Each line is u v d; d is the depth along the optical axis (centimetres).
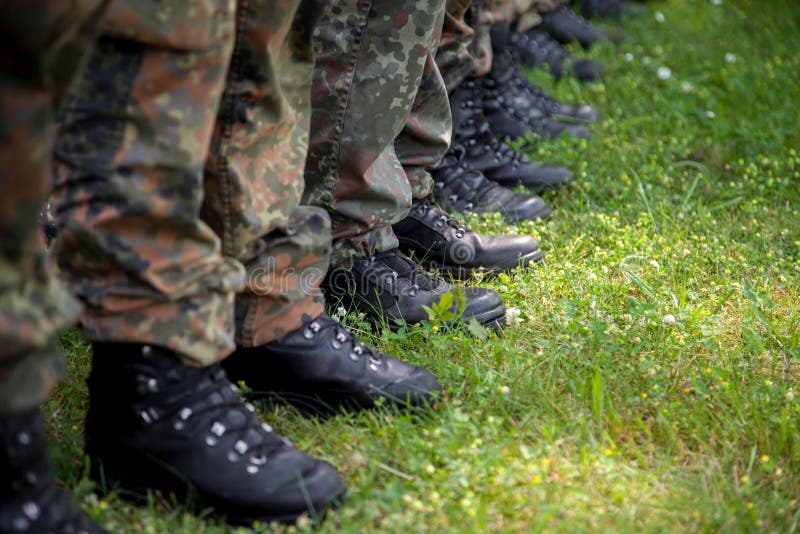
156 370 352
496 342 525
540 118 893
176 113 321
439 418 441
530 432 433
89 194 322
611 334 529
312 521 362
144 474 367
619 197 749
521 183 765
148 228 329
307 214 423
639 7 1395
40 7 238
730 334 554
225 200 372
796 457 424
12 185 252
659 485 405
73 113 320
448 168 702
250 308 416
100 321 341
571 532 362
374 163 497
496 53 838
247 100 365
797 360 510
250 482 359
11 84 244
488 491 386
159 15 306
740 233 694
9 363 269
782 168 805
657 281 607
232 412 373
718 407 471
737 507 381
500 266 617
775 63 1109
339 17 469
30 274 274
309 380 436
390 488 374
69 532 313
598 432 445
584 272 617
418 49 480
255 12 350
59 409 436
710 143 865
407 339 524
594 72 1069
